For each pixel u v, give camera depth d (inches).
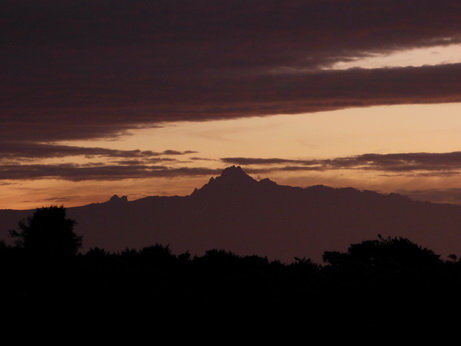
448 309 2514.8
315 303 2620.6
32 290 2596.0
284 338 2400.3
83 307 2497.5
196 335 2401.6
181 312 2519.7
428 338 2379.4
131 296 2596.0
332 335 2413.9
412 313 2512.3
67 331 2345.0
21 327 2333.9
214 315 2527.1
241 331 2434.8
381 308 2556.6
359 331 2432.3
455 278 2701.8
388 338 2386.8
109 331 2373.3
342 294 2657.5
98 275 2741.1
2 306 2445.9
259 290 2696.9
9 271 2719.0
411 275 2714.1
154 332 2394.2
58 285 2642.7
